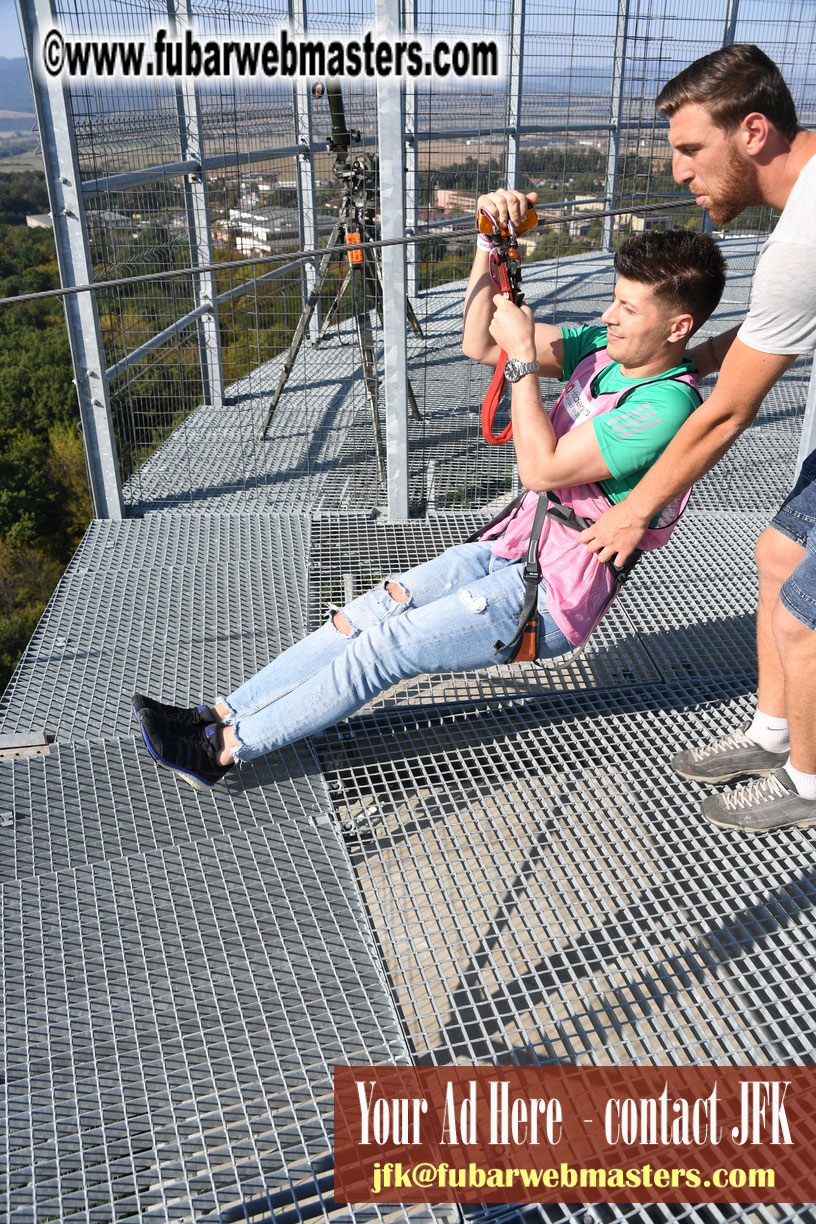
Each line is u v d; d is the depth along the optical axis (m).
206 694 2.57
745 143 1.49
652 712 2.45
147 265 4.07
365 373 3.88
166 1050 1.56
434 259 6.31
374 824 2.09
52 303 28.98
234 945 1.76
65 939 1.77
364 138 4.23
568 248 6.11
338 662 2.03
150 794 2.17
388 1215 1.33
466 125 5.85
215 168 4.70
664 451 1.75
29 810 2.11
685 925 1.77
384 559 3.31
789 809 1.93
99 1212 1.35
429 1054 1.57
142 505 3.83
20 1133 1.43
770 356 1.54
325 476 4.05
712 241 1.73
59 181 3.29
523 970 1.72
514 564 2.04
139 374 4.04
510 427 2.08
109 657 2.75
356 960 1.74
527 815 2.07
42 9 3.08
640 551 2.00
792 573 1.74
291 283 5.33
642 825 2.05
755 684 2.57
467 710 2.47
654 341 1.77
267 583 3.19
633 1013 1.63
